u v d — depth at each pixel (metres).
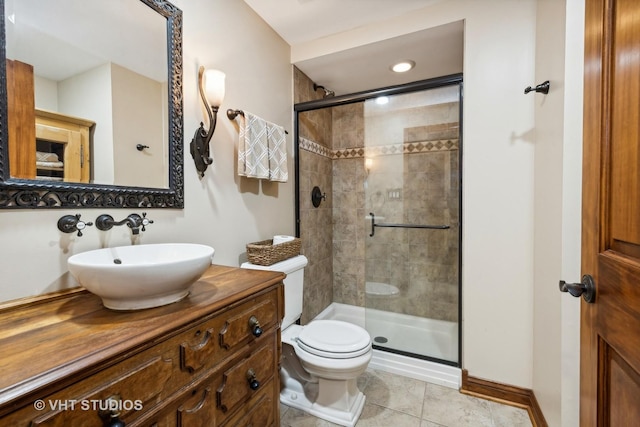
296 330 1.67
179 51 1.28
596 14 0.65
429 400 1.61
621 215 0.57
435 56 2.09
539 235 1.40
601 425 0.63
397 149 2.38
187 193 1.33
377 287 2.51
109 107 1.04
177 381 0.71
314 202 2.51
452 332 2.24
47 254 0.88
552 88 1.21
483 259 1.60
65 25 0.93
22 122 0.83
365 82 2.52
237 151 1.64
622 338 0.55
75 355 0.55
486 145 1.58
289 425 1.44
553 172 1.20
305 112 2.37
